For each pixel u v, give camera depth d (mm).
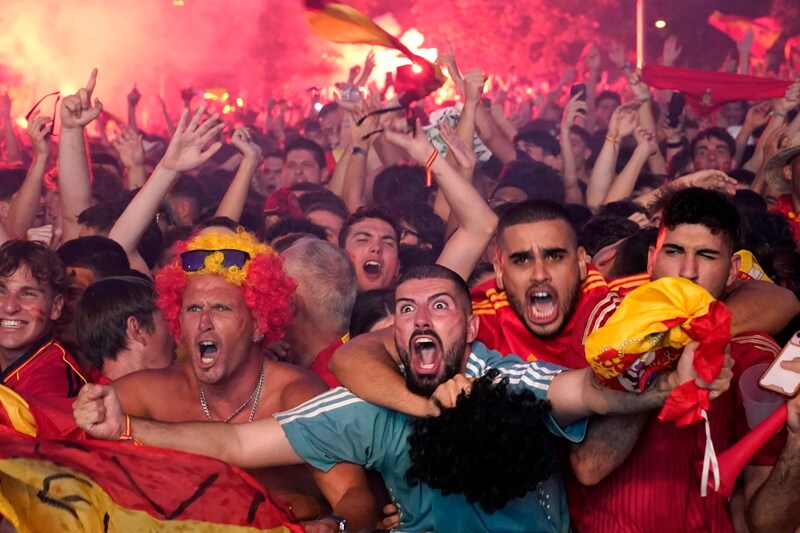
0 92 18359
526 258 4105
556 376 3242
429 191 8266
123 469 3207
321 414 3521
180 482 3221
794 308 3816
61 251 5109
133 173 8016
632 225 5621
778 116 8914
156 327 4398
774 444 3336
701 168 9586
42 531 3229
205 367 3793
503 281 4215
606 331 2822
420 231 6883
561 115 14641
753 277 4363
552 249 4086
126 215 5652
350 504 3375
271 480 3709
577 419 3221
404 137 5281
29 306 4348
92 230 6059
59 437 3430
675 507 3398
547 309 4121
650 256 4051
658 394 2924
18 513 3211
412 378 3459
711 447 2891
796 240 6426
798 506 3215
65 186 6227
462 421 3137
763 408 3322
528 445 3121
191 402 3879
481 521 3340
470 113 7215
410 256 6285
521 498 3328
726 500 3494
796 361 3078
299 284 4551
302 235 5219
